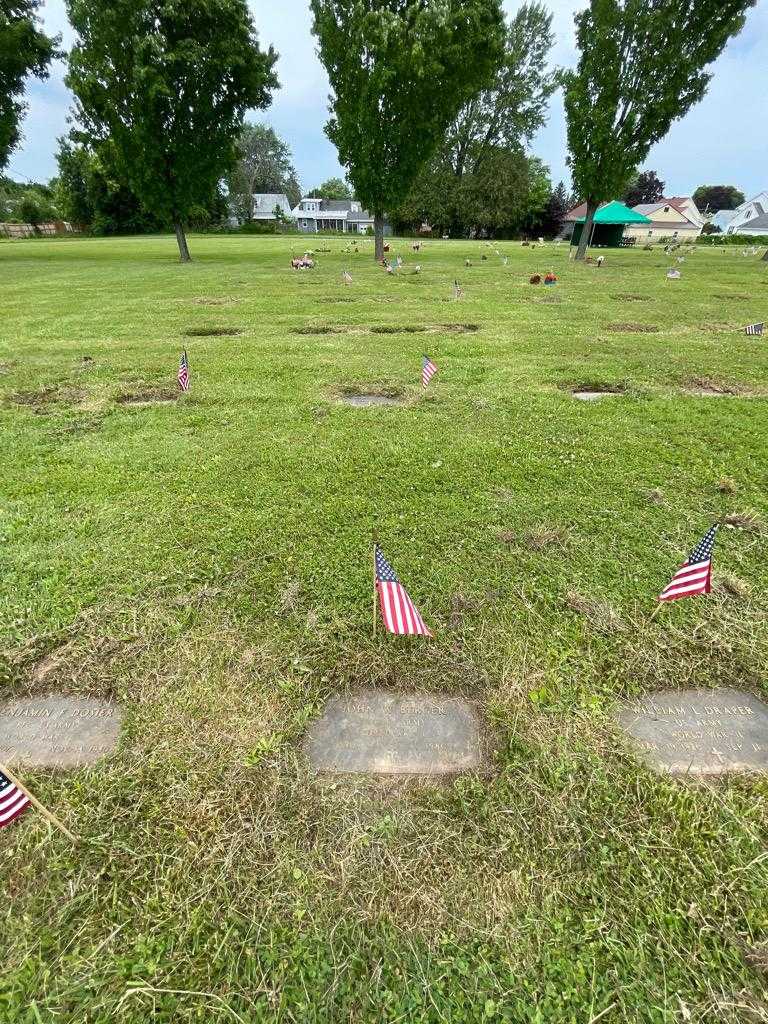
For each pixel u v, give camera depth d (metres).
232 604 2.73
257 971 1.44
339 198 96.44
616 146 20.86
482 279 16.03
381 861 1.67
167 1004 1.39
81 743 2.06
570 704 2.20
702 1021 1.35
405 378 6.30
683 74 18.97
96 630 2.57
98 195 50.62
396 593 2.16
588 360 7.09
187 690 2.25
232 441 4.67
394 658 2.41
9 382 6.23
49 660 2.42
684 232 62.72
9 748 2.04
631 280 16.30
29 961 1.46
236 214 71.00
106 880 1.64
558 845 1.71
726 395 5.89
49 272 18.22
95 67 17.50
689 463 4.29
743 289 14.37
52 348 7.81
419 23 16.53
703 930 1.52
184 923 1.54
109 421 5.13
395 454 4.41
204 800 1.84
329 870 1.65
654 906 1.57
